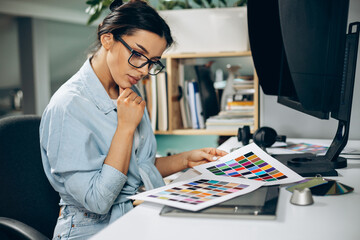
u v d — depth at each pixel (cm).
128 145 102
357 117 164
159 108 199
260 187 89
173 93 202
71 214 107
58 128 100
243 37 188
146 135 126
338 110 107
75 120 100
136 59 103
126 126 103
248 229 66
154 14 104
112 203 101
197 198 81
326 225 67
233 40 189
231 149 140
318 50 97
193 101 203
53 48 749
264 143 135
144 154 125
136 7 102
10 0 582
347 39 103
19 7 602
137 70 104
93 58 116
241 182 93
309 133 177
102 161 102
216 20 188
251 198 80
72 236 105
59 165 98
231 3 224
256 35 146
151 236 65
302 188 85
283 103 142
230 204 77
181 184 94
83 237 105
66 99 103
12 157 111
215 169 107
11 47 734
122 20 102
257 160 109
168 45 110
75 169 98
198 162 128
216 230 66
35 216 113
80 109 104
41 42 671
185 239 63
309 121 177
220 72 221
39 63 668
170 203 78
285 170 100
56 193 120
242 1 202
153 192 87
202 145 239
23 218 110
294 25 94
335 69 100
